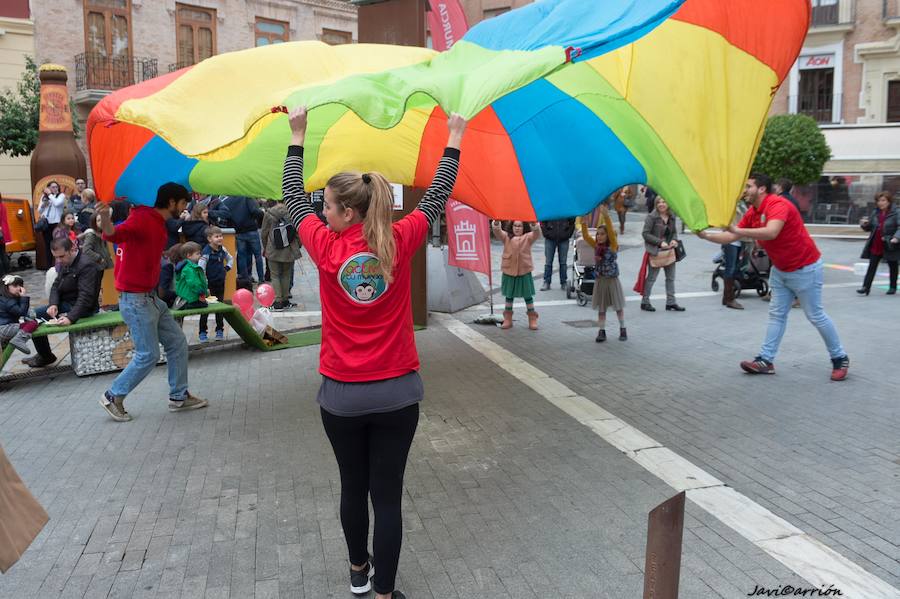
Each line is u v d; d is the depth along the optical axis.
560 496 4.35
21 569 3.59
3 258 13.27
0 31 19.55
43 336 7.47
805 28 4.64
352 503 3.20
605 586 3.37
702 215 5.30
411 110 5.86
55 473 4.81
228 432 5.59
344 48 5.66
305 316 10.54
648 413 5.89
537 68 3.79
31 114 18.69
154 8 23.33
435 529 3.96
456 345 8.57
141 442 5.39
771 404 6.01
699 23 4.87
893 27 27.78
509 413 5.96
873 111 28.58
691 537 3.79
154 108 4.69
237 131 4.59
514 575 3.48
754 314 10.12
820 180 24.42
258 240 12.22
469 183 6.65
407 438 3.06
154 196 6.12
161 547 3.80
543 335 9.09
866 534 3.79
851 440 5.14
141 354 5.73
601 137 5.89
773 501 4.20
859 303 10.88
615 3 4.47
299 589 3.38
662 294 12.23
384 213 2.94
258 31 25.58
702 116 5.15
